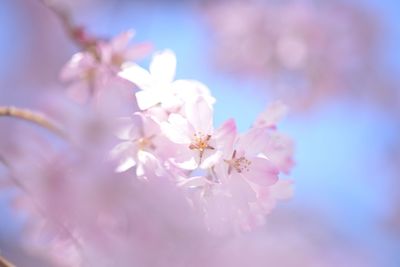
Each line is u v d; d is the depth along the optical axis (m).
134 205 0.65
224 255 0.79
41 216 0.67
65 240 0.66
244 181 0.54
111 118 0.59
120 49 0.61
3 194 0.68
